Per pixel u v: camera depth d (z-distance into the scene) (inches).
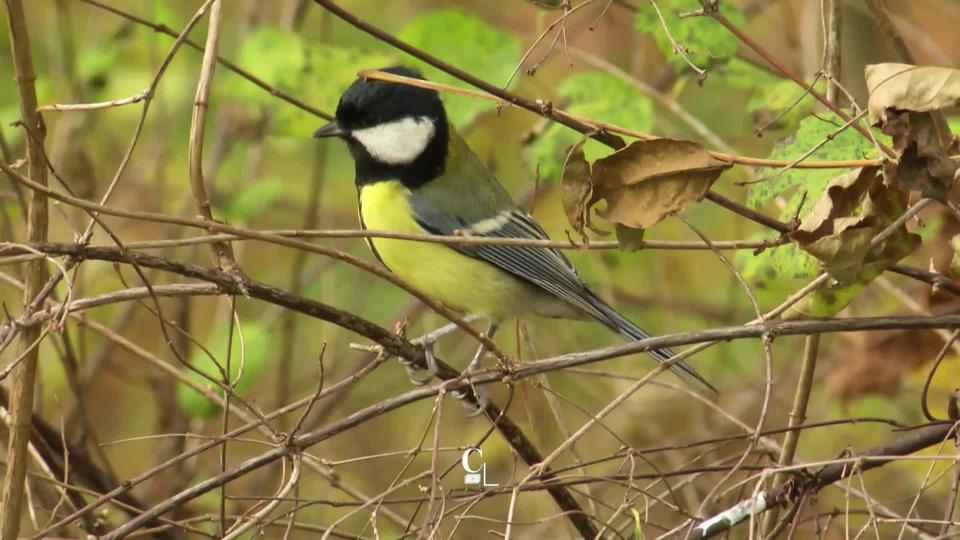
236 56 517.0
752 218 271.0
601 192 261.0
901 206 266.2
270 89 371.6
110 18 550.6
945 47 492.4
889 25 314.5
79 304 255.4
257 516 267.4
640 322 520.1
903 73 242.8
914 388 438.6
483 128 521.0
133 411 542.3
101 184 534.6
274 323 506.9
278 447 273.1
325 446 502.0
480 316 400.2
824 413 459.8
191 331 513.7
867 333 422.3
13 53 259.3
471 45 401.7
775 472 262.2
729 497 383.2
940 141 254.2
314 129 423.8
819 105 368.2
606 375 362.0
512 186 537.3
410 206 388.8
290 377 518.9
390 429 524.4
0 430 323.0
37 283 269.1
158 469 268.2
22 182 238.1
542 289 402.9
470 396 313.3
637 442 474.3
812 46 442.0
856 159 299.4
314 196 515.5
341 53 426.9
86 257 251.8
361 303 568.7
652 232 511.2
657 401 484.4
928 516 411.5
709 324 511.2
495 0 535.5
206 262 516.4
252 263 579.2
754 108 383.2
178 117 538.3
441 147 394.3
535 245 266.8
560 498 312.7
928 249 403.5
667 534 279.4
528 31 518.0
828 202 258.5
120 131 558.6
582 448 478.0
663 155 259.4
